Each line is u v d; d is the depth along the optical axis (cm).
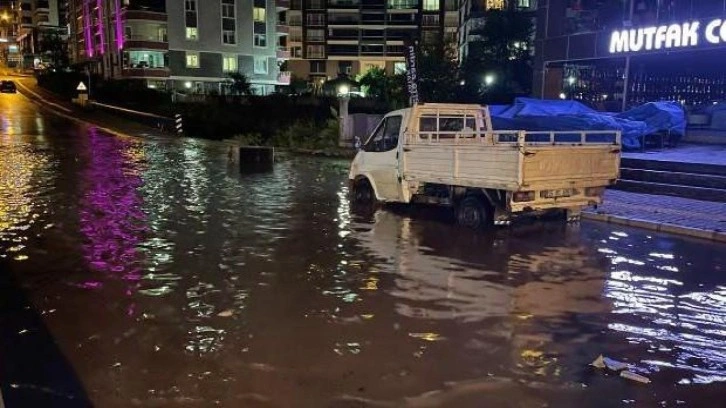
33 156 2256
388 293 669
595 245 895
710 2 1955
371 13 9369
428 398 429
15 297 650
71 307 617
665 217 1049
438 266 780
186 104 4675
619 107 2389
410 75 2269
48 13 11900
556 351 515
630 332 560
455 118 1169
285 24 8050
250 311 608
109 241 914
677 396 438
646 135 1766
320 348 516
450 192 1045
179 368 476
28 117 4319
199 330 556
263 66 7331
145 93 5431
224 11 6850
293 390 440
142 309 612
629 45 2183
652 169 1389
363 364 485
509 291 678
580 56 2450
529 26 4144
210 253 845
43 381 453
